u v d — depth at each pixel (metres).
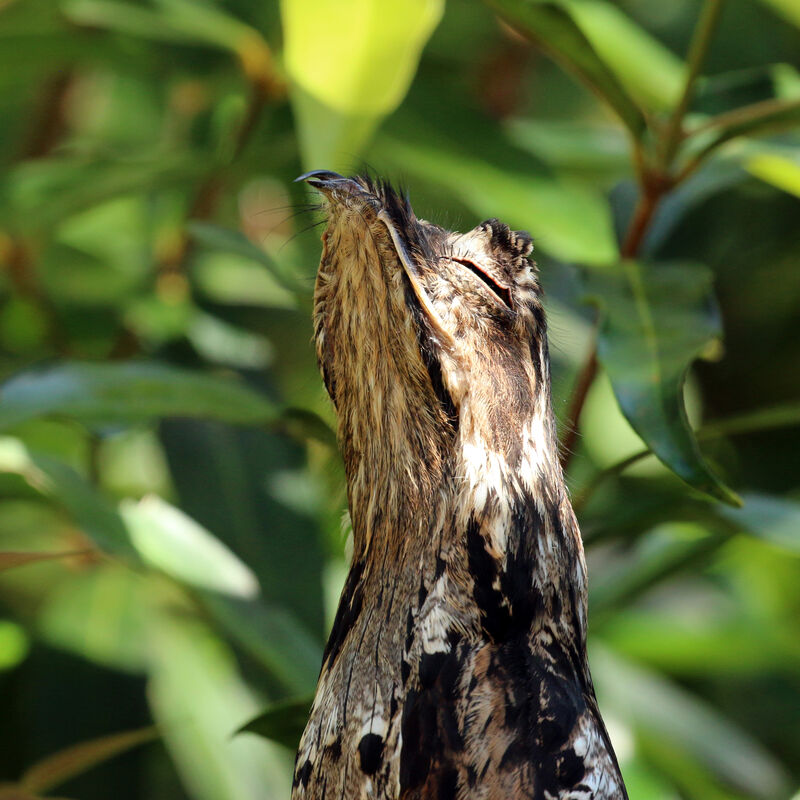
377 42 5.80
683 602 7.32
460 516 5.64
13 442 5.83
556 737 5.62
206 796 5.98
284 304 6.42
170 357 6.02
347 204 5.65
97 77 7.26
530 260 5.67
